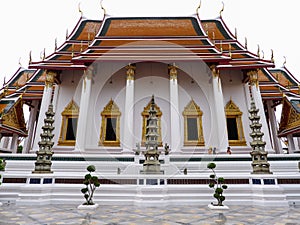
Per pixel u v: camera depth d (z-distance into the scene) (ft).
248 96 60.70
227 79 63.21
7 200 28.35
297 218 20.08
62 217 20.24
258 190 27.45
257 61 58.65
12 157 39.37
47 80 57.26
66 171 37.88
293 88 72.43
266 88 69.10
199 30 61.87
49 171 30.27
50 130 32.07
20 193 27.58
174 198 27.43
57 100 60.39
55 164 38.24
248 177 28.81
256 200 27.17
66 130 57.57
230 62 58.39
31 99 66.69
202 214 21.66
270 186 27.32
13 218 19.81
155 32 61.00
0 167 25.45
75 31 69.72
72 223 18.12
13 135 57.67
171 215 21.17
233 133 57.88
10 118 52.01
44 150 30.50
